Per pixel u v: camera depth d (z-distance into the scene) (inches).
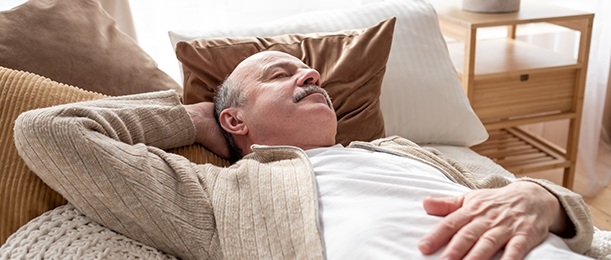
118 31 65.6
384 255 37.8
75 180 43.0
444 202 41.1
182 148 54.5
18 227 45.6
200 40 62.6
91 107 47.5
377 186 44.1
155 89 62.9
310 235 41.5
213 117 58.0
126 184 43.5
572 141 94.7
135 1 85.2
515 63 89.6
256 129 54.9
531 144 102.0
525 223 38.9
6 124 48.2
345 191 44.7
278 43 64.7
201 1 88.1
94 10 64.4
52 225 43.8
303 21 72.5
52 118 43.7
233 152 58.3
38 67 57.1
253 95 54.9
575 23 89.8
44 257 41.3
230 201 46.2
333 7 93.7
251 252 43.6
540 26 110.5
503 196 41.2
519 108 89.4
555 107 91.4
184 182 46.6
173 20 87.9
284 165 49.4
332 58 63.8
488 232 37.9
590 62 103.3
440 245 37.7
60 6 61.6
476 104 87.2
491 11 87.5
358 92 63.0
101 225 45.1
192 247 45.3
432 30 76.5
